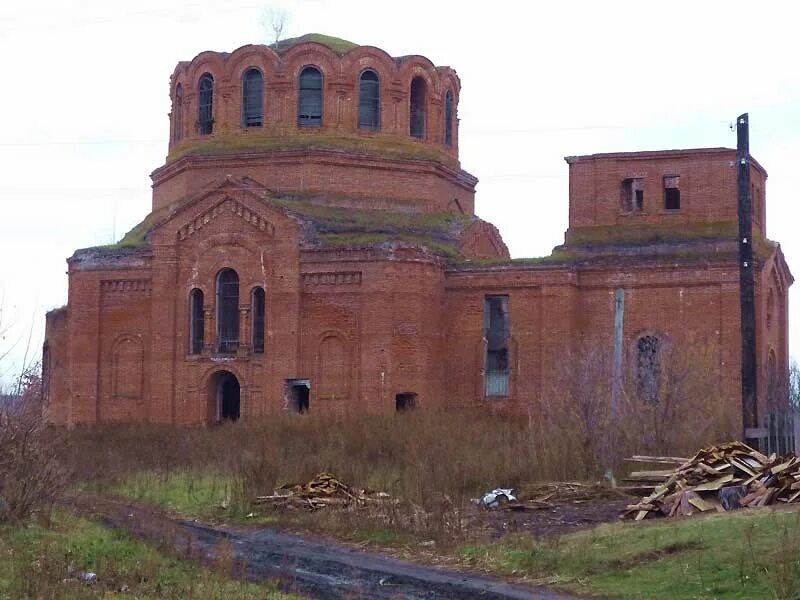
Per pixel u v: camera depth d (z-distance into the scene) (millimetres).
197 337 49688
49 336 55469
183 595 19406
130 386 50125
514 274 47281
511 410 46938
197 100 51906
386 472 34375
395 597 20141
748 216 32281
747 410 31781
